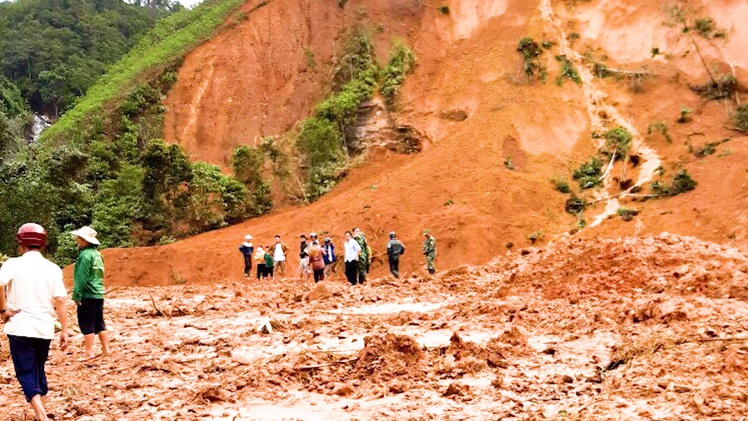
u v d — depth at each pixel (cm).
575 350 925
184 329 1317
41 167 3897
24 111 7706
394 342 861
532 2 5350
